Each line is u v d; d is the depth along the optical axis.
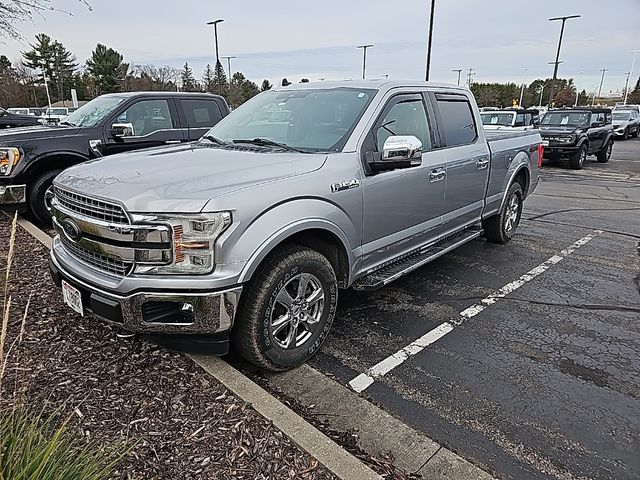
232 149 3.58
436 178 4.21
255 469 2.17
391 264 3.99
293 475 2.14
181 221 2.48
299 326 3.18
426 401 2.89
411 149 3.31
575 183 12.12
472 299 4.42
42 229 6.22
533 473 2.32
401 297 4.44
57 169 6.35
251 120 4.14
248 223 2.63
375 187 3.50
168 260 2.51
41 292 3.92
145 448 2.27
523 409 2.83
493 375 3.18
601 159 17.08
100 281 2.65
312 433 2.39
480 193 5.15
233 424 2.45
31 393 2.63
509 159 5.70
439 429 2.63
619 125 28.91
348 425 2.64
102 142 6.68
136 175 2.81
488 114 18.12
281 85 4.74
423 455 2.42
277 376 3.12
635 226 7.39
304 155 3.28
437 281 4.87
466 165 4.68
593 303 4.36
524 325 3.91
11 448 1.58
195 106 7.82
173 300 2.53
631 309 4.23
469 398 2.93
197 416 2.51
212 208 2.50
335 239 3.28
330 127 3.62
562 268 5.32
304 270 3.04
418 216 4.10
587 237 6.68
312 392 2.95
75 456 1.95
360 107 3.71
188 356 3.06
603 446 2.52
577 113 16.56
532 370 3.25
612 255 5.84
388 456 2.40
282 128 3.88
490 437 2.58
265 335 2.90
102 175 2.87
